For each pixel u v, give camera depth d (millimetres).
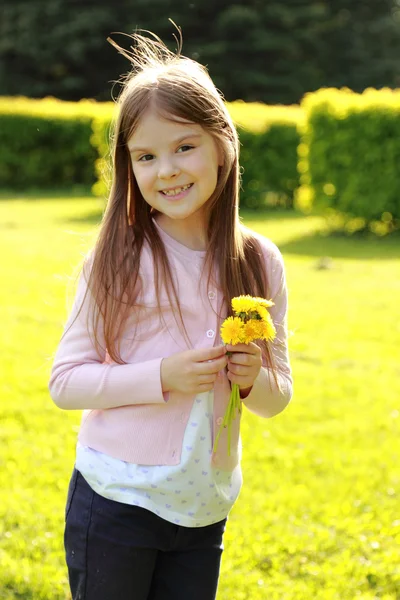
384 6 38688
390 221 14516
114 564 2443
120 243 2475
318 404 6352
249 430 5816
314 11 36594
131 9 36469
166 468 2438
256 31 35938
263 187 18344
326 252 12961
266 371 2584
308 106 14609
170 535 2480
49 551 4078
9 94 37562
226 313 2529
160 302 2443
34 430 5664
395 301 9617
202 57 36031
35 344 7652
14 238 13766
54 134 21844
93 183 22469
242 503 4637
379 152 14086
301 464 5246
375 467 5227
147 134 2410
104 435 2486
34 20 36531
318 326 8484
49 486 4812
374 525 4438
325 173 14562
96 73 37438
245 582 3814
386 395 6582
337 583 3871
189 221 2568
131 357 2480
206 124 2428
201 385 2373
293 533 4328
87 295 2465
